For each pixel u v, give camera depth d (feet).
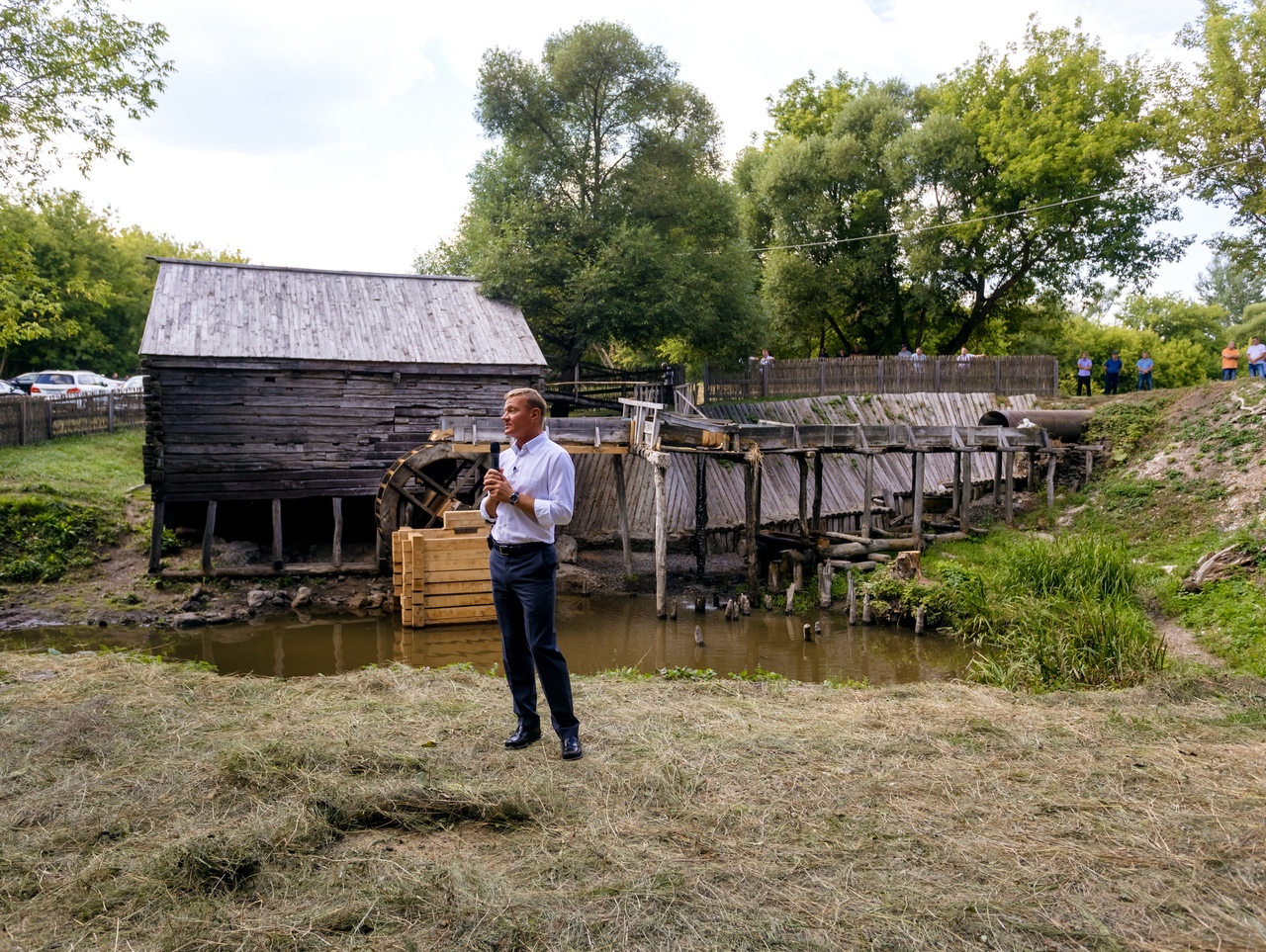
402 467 53.57
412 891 10.65
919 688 22.70
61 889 10.77
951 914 10.23
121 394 84.33
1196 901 10.64
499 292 69.21
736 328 81.56
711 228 81.92
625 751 15.71
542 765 14.96
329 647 42.04
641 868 11.30
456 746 15.84
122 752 15.53
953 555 59.31
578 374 80.43
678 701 19.69
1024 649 32.19
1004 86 109.40
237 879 11.02
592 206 78.64
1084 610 31.07
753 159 127.75
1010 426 75.36
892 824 12.83
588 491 67.67
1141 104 105.70
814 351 132.57
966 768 15.31
